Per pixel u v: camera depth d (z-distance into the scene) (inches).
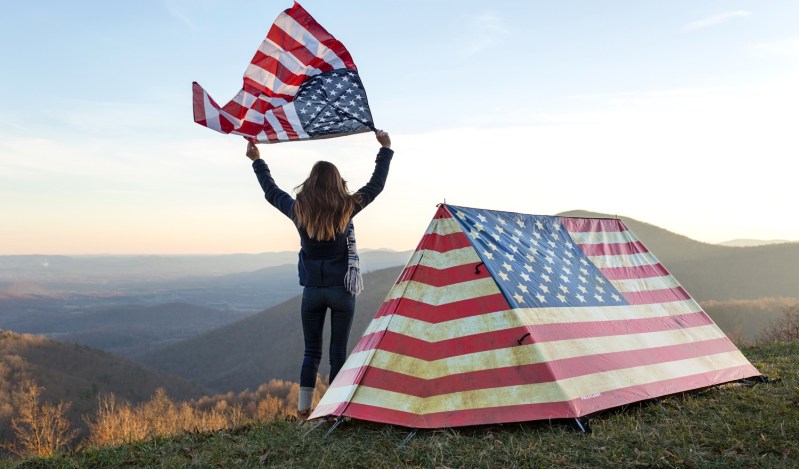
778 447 163.3
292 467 165.3
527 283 223.0
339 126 213.8
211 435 211.9
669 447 167.2
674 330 254.2
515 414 188.7
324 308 210.1
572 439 174.7
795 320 850.1
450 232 228.1
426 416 192.4
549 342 205.5
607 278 257.4
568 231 269.0
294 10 229.1
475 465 159.6
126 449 197.8
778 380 251.9
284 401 2480.3
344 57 225.9
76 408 3462.1
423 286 220.5
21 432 997.2
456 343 206.8
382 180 211.6
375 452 171.8
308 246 202.8
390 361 206.7
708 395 229.3
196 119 215.5
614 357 219.1
